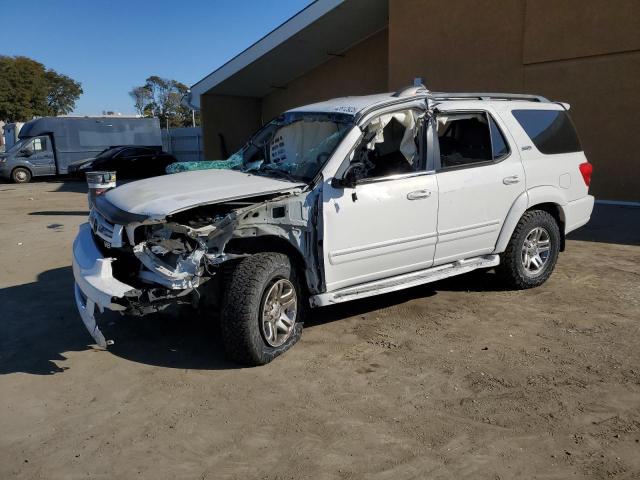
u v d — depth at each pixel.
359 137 4.69
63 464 3.13
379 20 15.97
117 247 4.08
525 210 5.71
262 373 4.16
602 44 11.01
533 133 5.86
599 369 4.12
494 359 4.33
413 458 3.11
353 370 4.19
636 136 10.90
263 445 3.27
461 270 5.39
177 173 5.20
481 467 3.02
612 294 5.78
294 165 4.86
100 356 4.54
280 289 4.32
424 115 5.05
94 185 6.68
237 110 20.53
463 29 13.02
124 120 26.25
